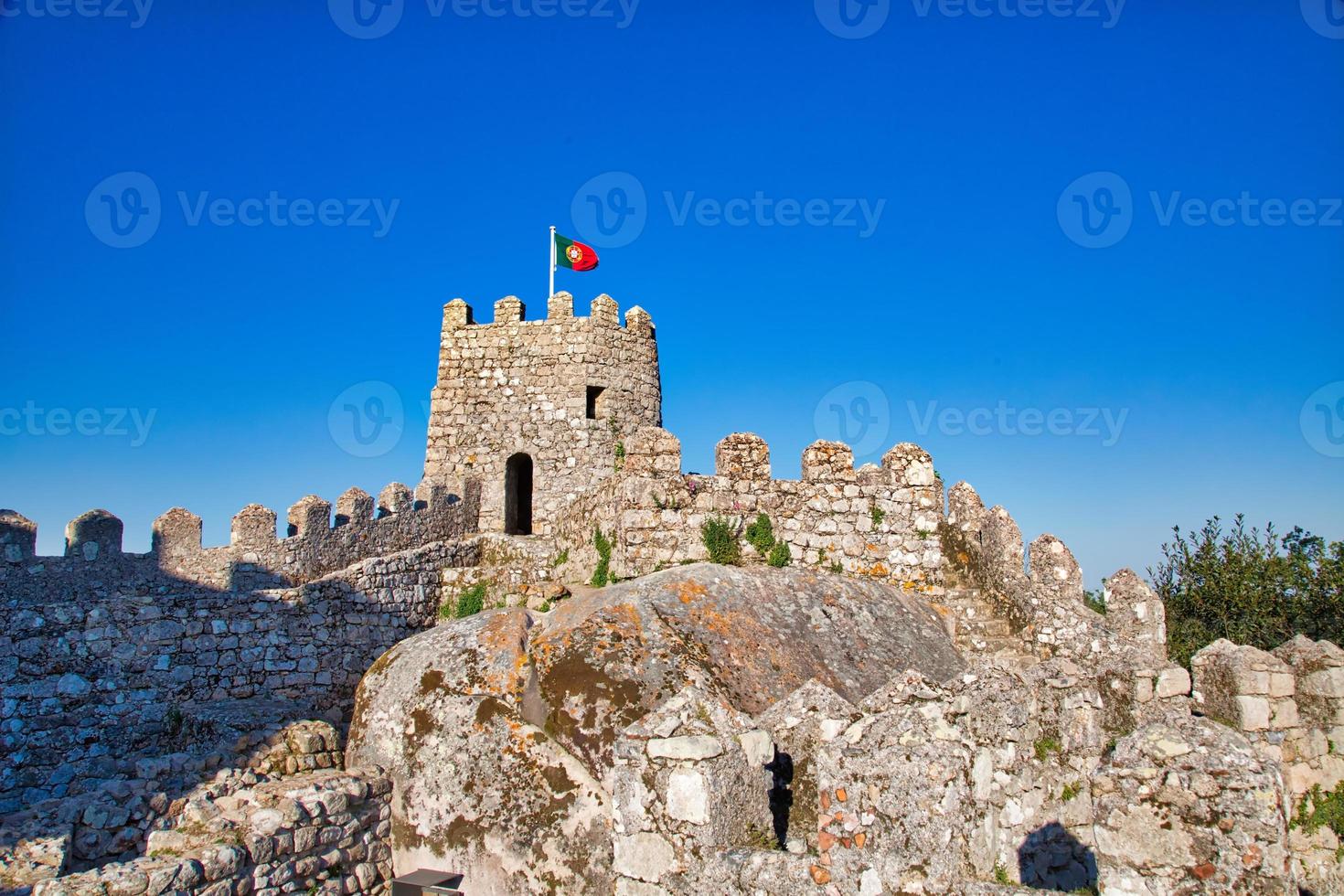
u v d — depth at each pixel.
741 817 9.14
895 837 7.66
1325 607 25.92
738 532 16.84
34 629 16.08
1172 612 28.55
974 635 16.72
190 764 13.59
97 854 12.11
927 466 17.88
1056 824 11.55
